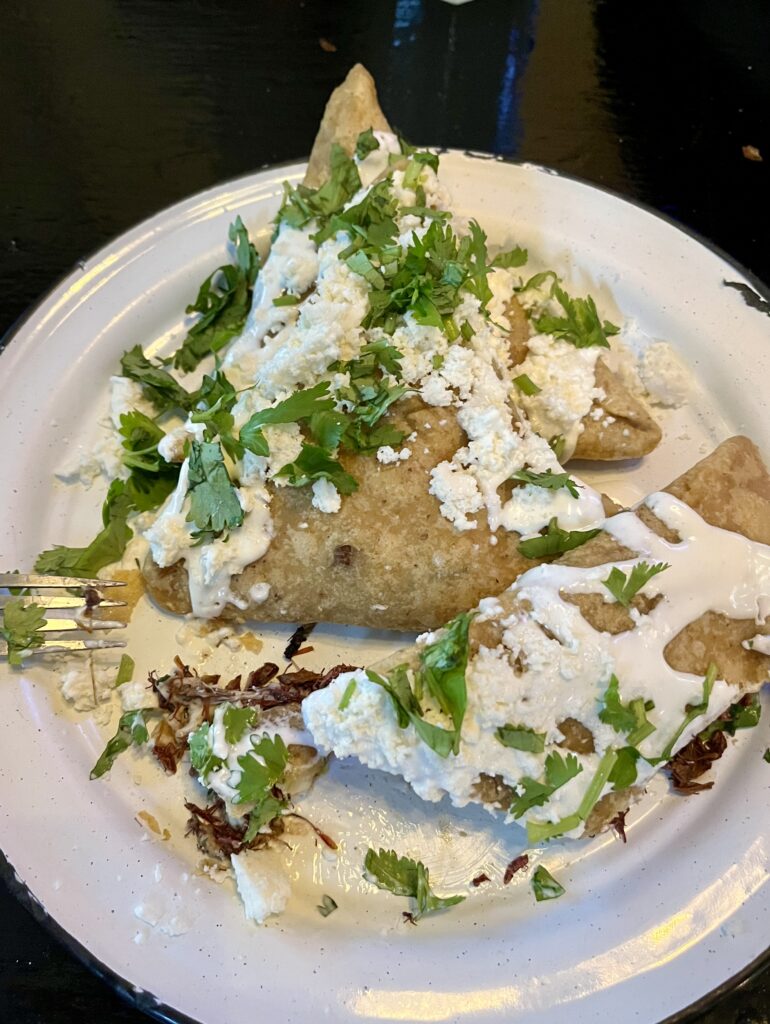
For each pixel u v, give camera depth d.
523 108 0.38
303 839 0.25
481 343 0.26
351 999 0.22
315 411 0.24
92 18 0.41
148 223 0.31
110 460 0.28
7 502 0.28
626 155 0.36
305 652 0.27
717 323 0.29
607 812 0.24
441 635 0.23
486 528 0.25
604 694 0.22
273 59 0.39
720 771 0.25
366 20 0.41
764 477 0.26
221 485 0.25
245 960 0.22
